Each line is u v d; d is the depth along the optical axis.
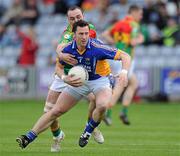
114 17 73.44
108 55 29.48
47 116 30.14
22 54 74.06
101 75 30.20
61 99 30.14
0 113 58.16
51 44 81.25
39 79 71.25
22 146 29.91
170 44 76.38
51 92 32.03
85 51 29.44
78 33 29.00
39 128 30.06
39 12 84.94
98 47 29.41
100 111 30.11
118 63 51.75
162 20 76.44
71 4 83.50
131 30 51.28
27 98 71.75
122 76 29.12
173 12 79.75
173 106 65.75
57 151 31.89
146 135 41.06
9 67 72.19
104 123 50.53
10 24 84.06
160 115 56.78
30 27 77.12
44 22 83.88
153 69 69.12
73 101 30.25
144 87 69.31
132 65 50.25
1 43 82.44
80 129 44.66
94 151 32.06
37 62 79.38
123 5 80.81
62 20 83.69
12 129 44.50
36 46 74.06
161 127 46.66
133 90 49.25
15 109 62.06
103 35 51.75
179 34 76.38
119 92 48.34
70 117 54.69
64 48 29.69
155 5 77.25
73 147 33.94
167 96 69.31
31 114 57.06
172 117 55.00
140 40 51.78
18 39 81.94
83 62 29.66
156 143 36.28
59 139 31.94
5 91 72.44
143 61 76.12
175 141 37.41
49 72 70.81
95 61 29.66
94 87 30.20
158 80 69.12
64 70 30.52
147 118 54.12
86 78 29.44
